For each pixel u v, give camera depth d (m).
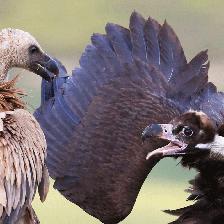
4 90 12.51
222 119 14.52
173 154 13.77
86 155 15.06
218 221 14.01
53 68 13.94
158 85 15.43
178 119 13.77
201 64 15.43
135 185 14.83
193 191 14.10
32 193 12.24
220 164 13.77
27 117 12.25
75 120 15.34
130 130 15.05
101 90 15.48
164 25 15.92
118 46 15.88
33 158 12.19
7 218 12.12
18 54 13.59
